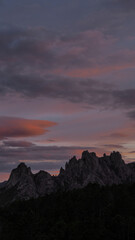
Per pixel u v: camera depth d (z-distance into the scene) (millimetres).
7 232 165000
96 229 147375
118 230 147375
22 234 162250
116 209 173250
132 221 149250
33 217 173125
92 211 176125
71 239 145125
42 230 161000
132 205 175125
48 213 184250
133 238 144000
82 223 155125
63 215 174875
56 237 147375
